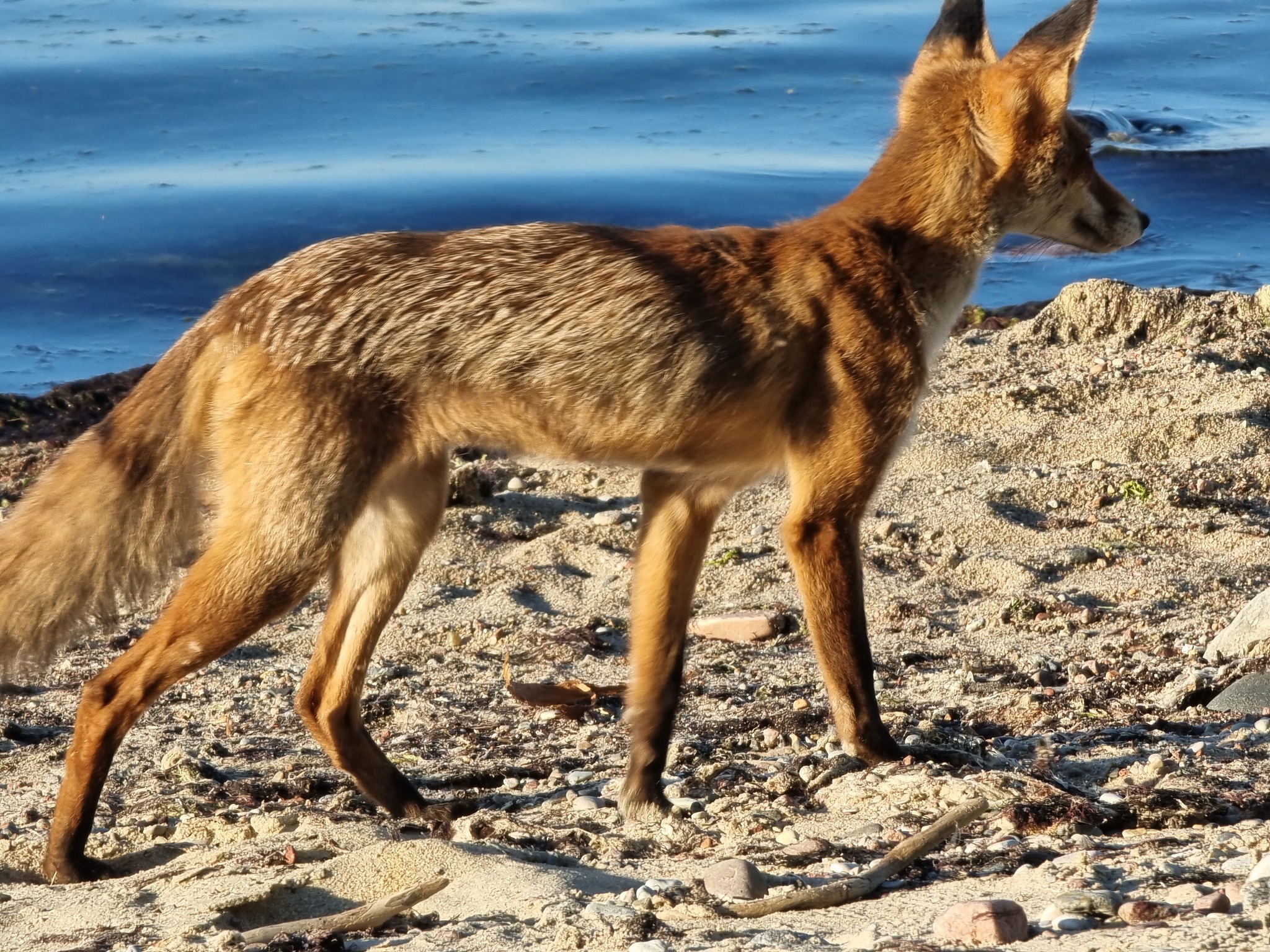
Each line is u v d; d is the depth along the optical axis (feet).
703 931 50.47
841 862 60.18
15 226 215.72
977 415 139.03
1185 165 244.42
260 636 104.99
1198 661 90.63
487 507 125.29
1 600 72.49
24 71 280.51
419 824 70.79
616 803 72.90
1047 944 45.47
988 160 79.30
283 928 53.57
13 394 157.69
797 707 86.89
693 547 74.90
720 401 73.10
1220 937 43.68
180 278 202.59
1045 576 108.58
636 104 275.18
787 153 246.68
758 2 349.00
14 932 56.03
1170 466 126.21
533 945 50.31
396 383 70.13
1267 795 65.92
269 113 266.77
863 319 74.54
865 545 115.24
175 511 73.05
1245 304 158.92
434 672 97.40
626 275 72.13
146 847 68.95
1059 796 65.62
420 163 241.14
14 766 83.05
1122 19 351.25
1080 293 159.63
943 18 86.48
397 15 332.80
